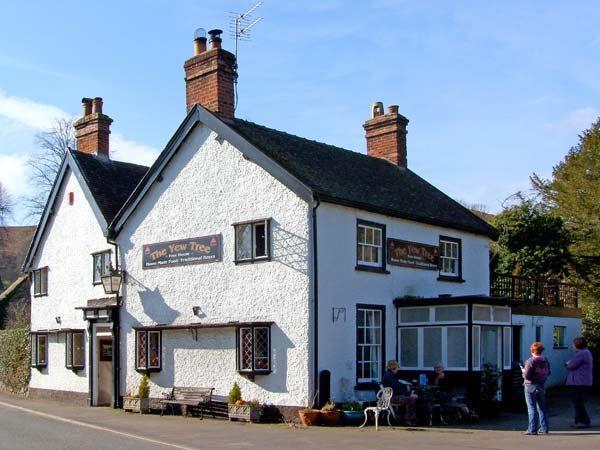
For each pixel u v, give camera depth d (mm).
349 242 17375
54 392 24281
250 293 17469
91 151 25312
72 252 23938
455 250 21438
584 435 13469
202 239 18797
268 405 16656
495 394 17391
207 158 18953
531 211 28125
